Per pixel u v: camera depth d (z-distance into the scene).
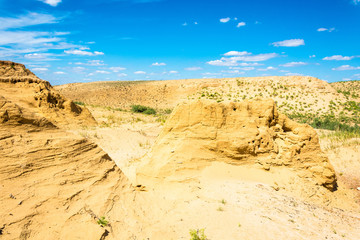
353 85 103.31
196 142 10.98
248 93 88.31
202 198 8.54
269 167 10.76
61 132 7.93
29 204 5.23
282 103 73.19
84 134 20.55
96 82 157.12
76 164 7.08
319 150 11.44
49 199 5.63
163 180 9.83
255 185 9.62
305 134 11.43
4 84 23.44
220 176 10.26
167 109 84.50
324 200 9.96
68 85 149.38
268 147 11.15
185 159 10.48
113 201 6.82
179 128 11.24
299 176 10.72
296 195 9.62
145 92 118.31
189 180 9.78
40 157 6.43
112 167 8.15
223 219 7.09
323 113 61.44
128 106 93.12
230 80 107.69
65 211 5.59
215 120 11.14
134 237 5.81
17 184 5.53
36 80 25.94
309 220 7.46
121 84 141.25
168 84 126.75
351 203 10.78
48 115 22.56
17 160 5.94
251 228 6.65
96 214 5.98
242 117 11.45
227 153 10.90
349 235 6.93
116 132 22.98
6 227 4.52
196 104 11.30
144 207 7.43
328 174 10.86
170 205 8.10
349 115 58.88
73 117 24.73
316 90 82.81
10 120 6.67
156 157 10.85
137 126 29.59
